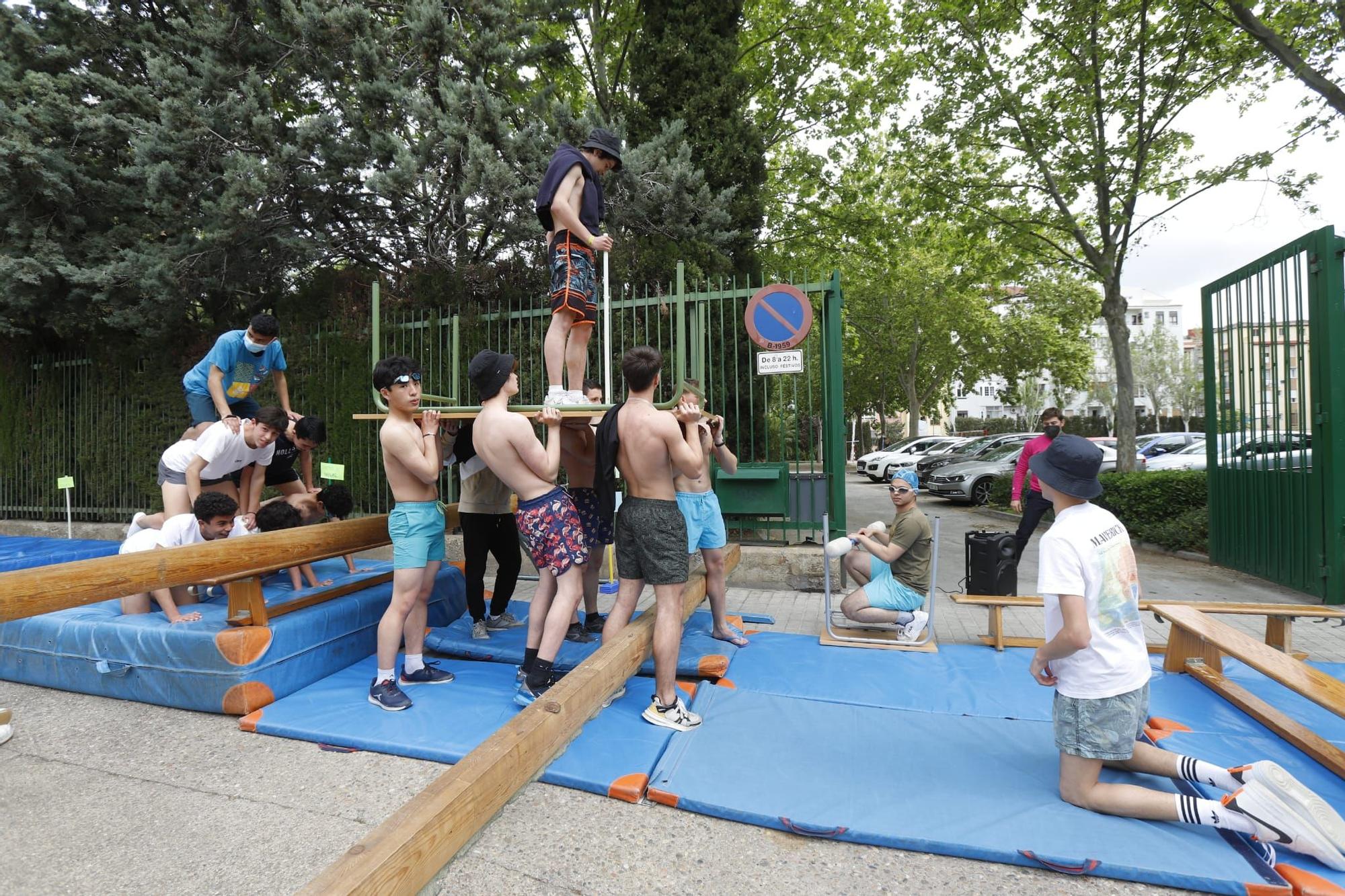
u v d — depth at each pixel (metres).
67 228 8.58
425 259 8.71
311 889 1.61
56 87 8.05
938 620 5.80
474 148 7.38
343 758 3.21
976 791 2.77
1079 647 2.45
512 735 2.59
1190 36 10.05
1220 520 7.81
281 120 8.84
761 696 3.83
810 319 6.69
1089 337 28.69
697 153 9.34
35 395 10.72
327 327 8.68
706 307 7.13
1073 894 2.20
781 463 7.11
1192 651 4.16
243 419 5.52
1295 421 6.47
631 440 3.47
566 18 9.21
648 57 9.70
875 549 4.83
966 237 13.97
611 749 3.13
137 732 3.53
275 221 8.45
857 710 3.63
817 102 13.59
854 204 14.52
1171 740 3.20
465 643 4.71
